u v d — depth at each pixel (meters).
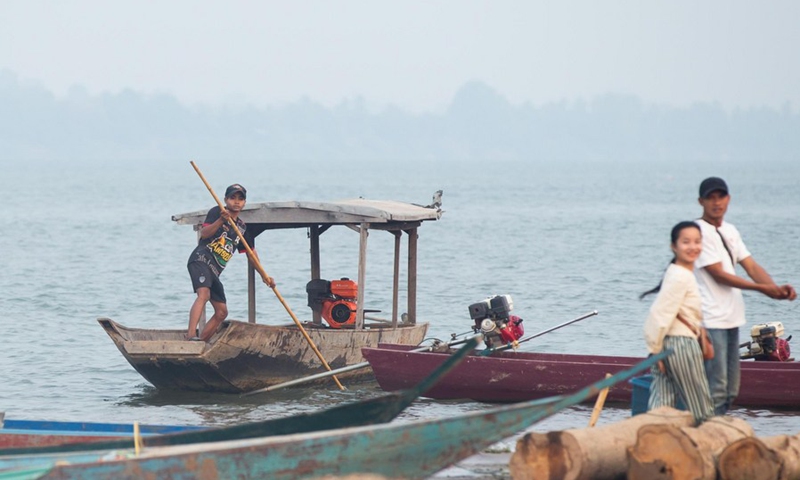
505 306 48.00
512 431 25.92
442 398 47.94
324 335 50.59
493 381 46.59
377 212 51.66
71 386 52.88
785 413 44.31
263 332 48.31
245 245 48.94
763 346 47.50
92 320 75.44
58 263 115.94
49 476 27.28
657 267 112.88
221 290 50.19
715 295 30.55
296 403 47.91
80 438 33.91
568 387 45.81
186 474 27.06
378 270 109.81
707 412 29.39
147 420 44.97
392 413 29.47
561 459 27.30
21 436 34.03
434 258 122.69
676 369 29.00
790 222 179.62
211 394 49.72
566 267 112.81
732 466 27.30
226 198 49.47
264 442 27.22
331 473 26.67
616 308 81.38
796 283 98.94
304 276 104.81
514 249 134.25
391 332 53.84
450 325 72.94
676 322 29.06
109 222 183.00
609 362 47.22
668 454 27.17
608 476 28.09
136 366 48.84
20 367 57.50
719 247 30.44
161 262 118.50
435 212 56.44
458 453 26.19
